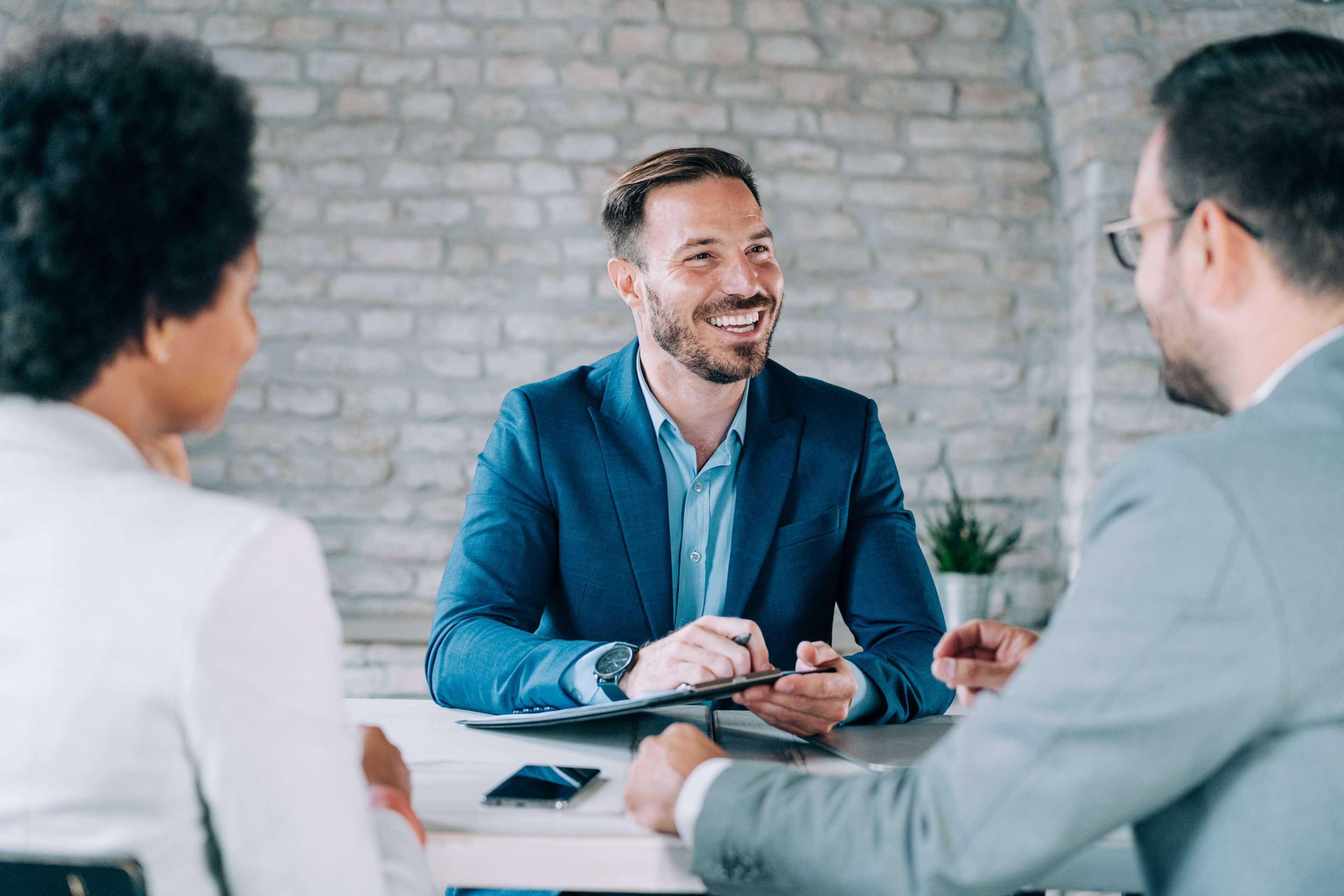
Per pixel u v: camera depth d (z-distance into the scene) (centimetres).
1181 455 57
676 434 141
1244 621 53
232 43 288
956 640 102
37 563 54
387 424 290
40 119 59
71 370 60
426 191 291
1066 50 282
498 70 292
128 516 55
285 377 288
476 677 117
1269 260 63
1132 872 70
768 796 68
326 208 289
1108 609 56
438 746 100
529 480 137
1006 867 57
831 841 63
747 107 295
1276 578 52
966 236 298
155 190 59
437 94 292
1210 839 56
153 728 52
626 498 137
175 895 52
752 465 140
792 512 139
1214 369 67
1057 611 61
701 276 134
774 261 139
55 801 51
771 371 153
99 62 60
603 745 100
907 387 297
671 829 73
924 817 60
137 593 53
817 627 138
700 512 142
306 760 55
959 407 297
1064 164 295
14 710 52
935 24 298
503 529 134
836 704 99
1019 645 101
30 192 58
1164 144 67
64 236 58
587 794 83
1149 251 68
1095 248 280
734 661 98
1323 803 53
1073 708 55
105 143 58
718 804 69
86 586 53
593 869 72
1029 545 296
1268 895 54
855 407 149
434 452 290
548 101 293
